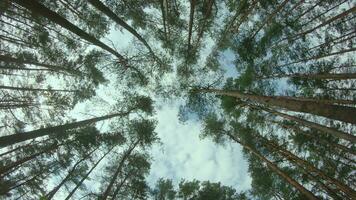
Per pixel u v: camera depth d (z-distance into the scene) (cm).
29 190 1406
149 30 1781
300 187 1148
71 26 1136
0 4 1150
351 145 1306
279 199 1591
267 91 1588
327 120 1348
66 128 1323
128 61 1761
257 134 1742
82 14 1516
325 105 703
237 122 1844
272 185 1622
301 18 1440
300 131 1416
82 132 1661
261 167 1662
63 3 1388
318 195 1280
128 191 1750
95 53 1669
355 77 1068
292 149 1517
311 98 1274
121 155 1848
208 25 1720
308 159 1462
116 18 1284
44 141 1518
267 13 1523
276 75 1514
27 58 1484
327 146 1377
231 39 1686
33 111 1638
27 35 1513
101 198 1442
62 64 1623
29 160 1451
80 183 1454
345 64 1313
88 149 1664
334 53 1246
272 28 1470
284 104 939
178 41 1827
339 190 1155
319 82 1369
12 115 1520
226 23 1706
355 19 1275
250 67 1605
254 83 1611
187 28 1758
